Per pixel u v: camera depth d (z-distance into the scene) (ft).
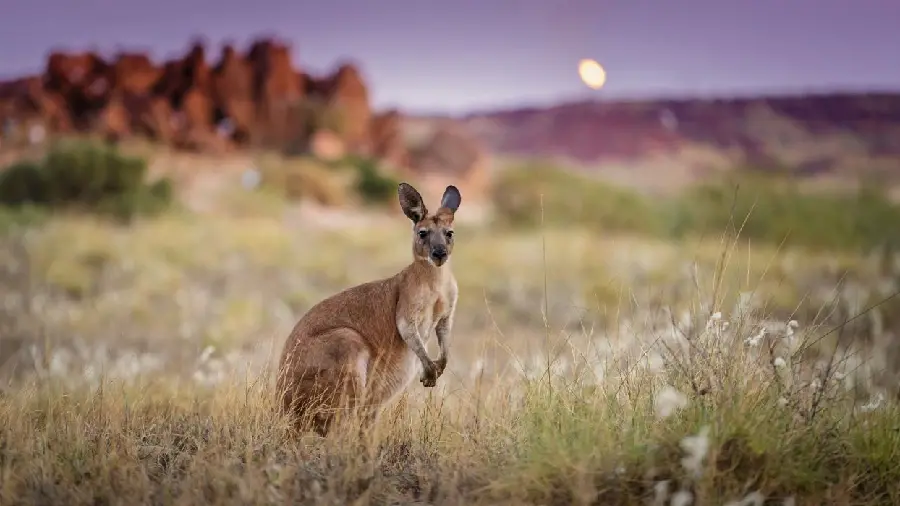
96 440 44.27
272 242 188.14
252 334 106.42
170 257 162.20
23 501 37.17
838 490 38.75
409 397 52.11
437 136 412.98
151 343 100.78
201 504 36.73
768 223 232.94
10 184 266.98
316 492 37.70
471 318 117.80
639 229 256.73
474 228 256.73
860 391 56.59
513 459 39.78
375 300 49.70
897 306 107.65
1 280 135.95
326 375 46.32
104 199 255.50
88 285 135.23
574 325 107.04
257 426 44.78
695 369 44.27
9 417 45.93
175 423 48.98
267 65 456.04
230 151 418.92
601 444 39.55
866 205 249.96
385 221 303.68
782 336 46.65
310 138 428.97
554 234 219.61
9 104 414.21
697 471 35.24
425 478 41.11
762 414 41.04
